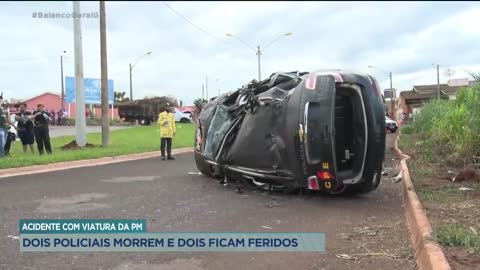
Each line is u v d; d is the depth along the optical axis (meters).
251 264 5.38
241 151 9.79
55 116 54.22
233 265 5.35
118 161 16.30
